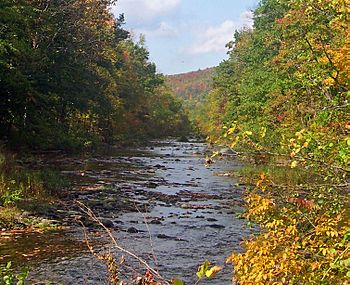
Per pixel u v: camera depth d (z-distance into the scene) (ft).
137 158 138.10
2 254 36.35
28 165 87.76
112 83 197.88
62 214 51.03
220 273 34.14
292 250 16.71
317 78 22.53
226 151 19.88
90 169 100.01
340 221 19.01
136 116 262.67
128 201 63.82
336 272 16.12
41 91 114.62
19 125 111.75
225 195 74.49
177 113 348.18
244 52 219.00
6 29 87.30
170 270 34.60
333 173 19.52
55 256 36.27
